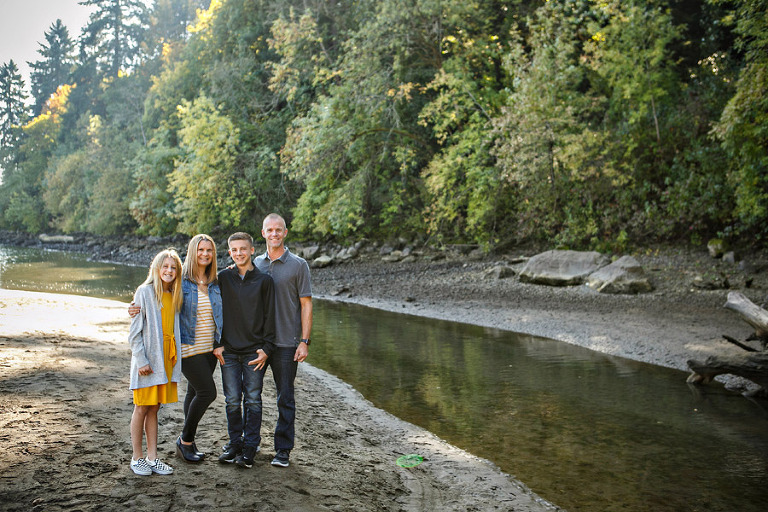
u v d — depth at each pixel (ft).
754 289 45.83
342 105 83.51
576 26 67.77
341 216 83.71
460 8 75.87
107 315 42.96
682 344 34.96
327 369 31.45
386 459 18.66
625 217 63.46
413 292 58.80
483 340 39.04
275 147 102.06
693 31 73.10
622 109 66.85
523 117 63.87
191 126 101.04
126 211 142.61
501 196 72.38
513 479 17.81
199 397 14.65
